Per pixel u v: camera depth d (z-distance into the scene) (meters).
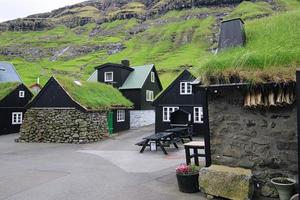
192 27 124.62
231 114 9.17
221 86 9.03
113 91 35.16
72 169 13.86
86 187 10.48
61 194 9.70
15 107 38.56
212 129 9.51
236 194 8.12
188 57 90.06
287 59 8.23
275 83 8.09
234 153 9.07
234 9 137.38
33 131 27.45
